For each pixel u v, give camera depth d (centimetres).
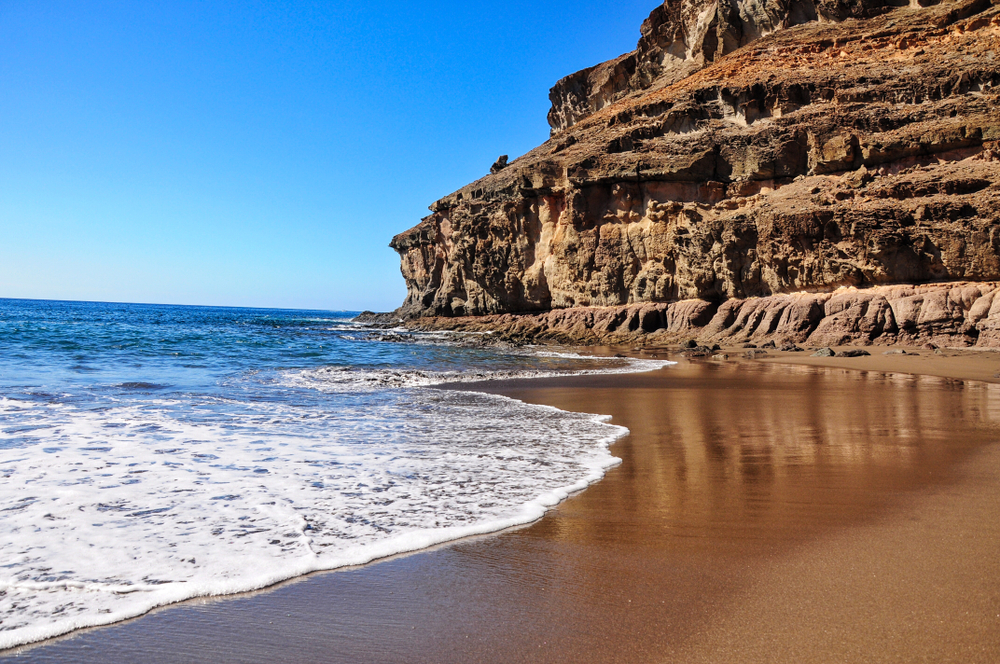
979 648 298
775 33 4369
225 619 349
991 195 2562
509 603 366
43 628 334
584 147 4328
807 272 3019
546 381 1734
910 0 4038
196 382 1595
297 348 3134
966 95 3100
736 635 319
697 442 860
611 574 406
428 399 1340
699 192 3638
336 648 318
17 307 12800
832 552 432
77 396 1255
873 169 3086
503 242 4769
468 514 536
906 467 682
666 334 3534
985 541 445
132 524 497
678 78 4944
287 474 664
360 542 467
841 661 290
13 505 536
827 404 1225
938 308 2530
